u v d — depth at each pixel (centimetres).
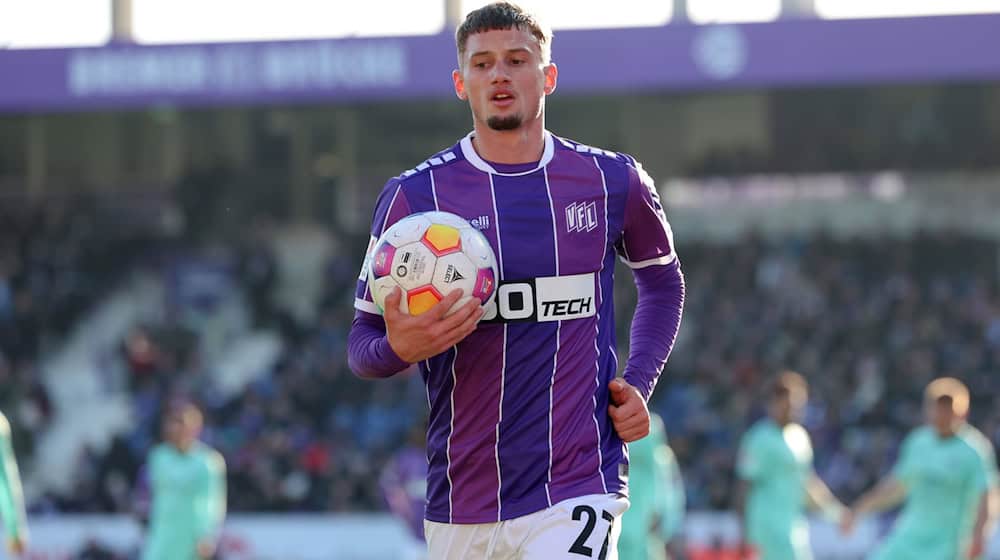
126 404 8656
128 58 7169
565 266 1561
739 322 8456
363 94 7119
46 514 6981
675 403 7812
